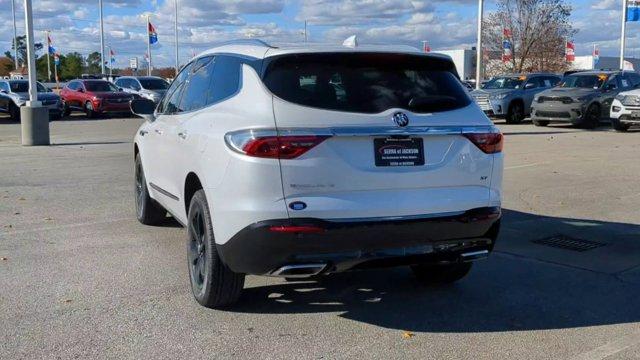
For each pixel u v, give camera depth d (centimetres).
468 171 450
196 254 500
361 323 468
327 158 412
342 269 432
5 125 2573
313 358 408
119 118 2980
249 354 413
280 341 434
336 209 413
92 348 420
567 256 640
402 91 446
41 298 511
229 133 429
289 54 437
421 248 442
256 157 408
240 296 497
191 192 532
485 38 3844
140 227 748
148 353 413
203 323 463
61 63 7644
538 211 835
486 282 563
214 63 530
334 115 419
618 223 770
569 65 3738
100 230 734
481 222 453
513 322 471
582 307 502
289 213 409
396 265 447
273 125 410
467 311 493
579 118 2080
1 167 1234
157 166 638
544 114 2156
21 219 786
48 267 592
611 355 414
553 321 473
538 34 3709
